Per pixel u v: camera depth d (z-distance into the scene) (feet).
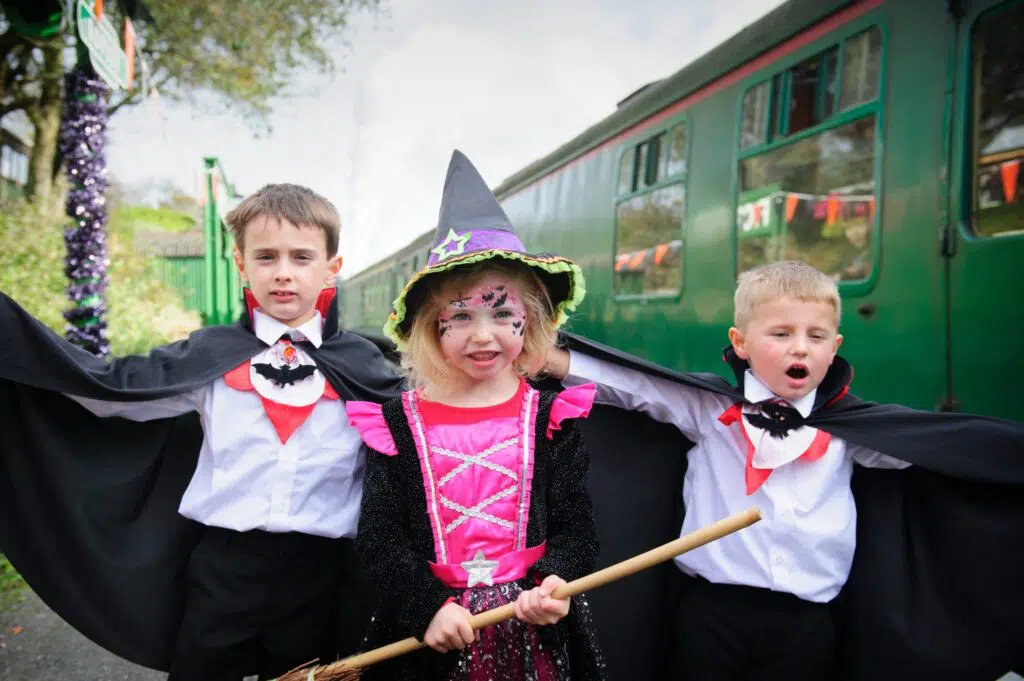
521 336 6.21
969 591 7.04
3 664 10.67
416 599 5.48
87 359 7.06
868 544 7.41
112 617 7.53
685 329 16.10
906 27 11.03
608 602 8.13
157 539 7.67
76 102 18.08
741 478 7.23
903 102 10.98
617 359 7.52
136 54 22.07
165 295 51.80
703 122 15.71
